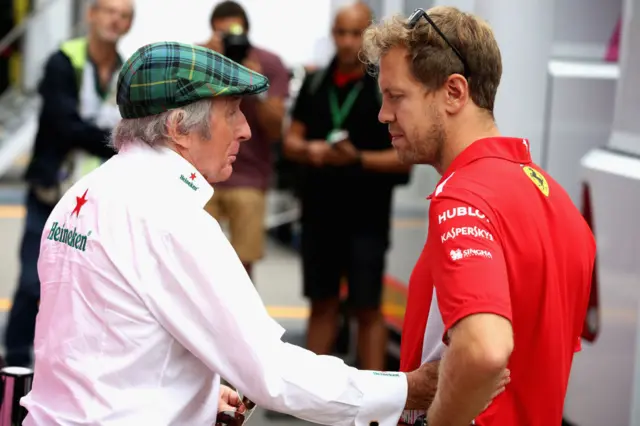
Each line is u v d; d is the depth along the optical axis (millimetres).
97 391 6434
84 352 6508
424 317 6836
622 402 11438
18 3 42938
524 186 6570
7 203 37656
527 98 13188
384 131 16141
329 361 6719
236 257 6652
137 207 6523
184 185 6711
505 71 13133
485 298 5965
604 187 11906
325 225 16578
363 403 6648
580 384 12414
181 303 6457
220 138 6863
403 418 7164
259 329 6496
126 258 6453
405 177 16188
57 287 6699
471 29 6727
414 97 6762
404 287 17234
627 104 11969
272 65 17812
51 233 6887
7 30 42969
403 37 6699
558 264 6625
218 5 18516
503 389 6281
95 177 6844
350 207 16359
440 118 6758
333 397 6602
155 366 6496
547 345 6590
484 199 6355
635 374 11188
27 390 7809
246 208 17938
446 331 6211
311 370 6609
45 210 17266
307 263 16875
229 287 6461
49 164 16938
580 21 13523
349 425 6707
